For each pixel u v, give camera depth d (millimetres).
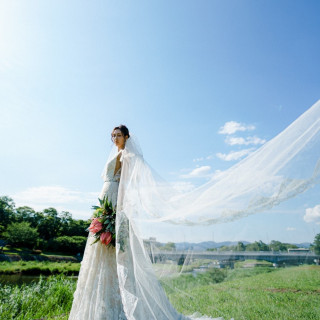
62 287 5871
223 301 2418
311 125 2164
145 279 2797
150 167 3373
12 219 77312
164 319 2686
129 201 3039
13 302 4965
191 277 2619
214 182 2730
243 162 2545
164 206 2949
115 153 3768
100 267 3035
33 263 42062
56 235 83375
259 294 2225
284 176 2152
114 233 3057
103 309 2785
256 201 2219
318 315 1939
